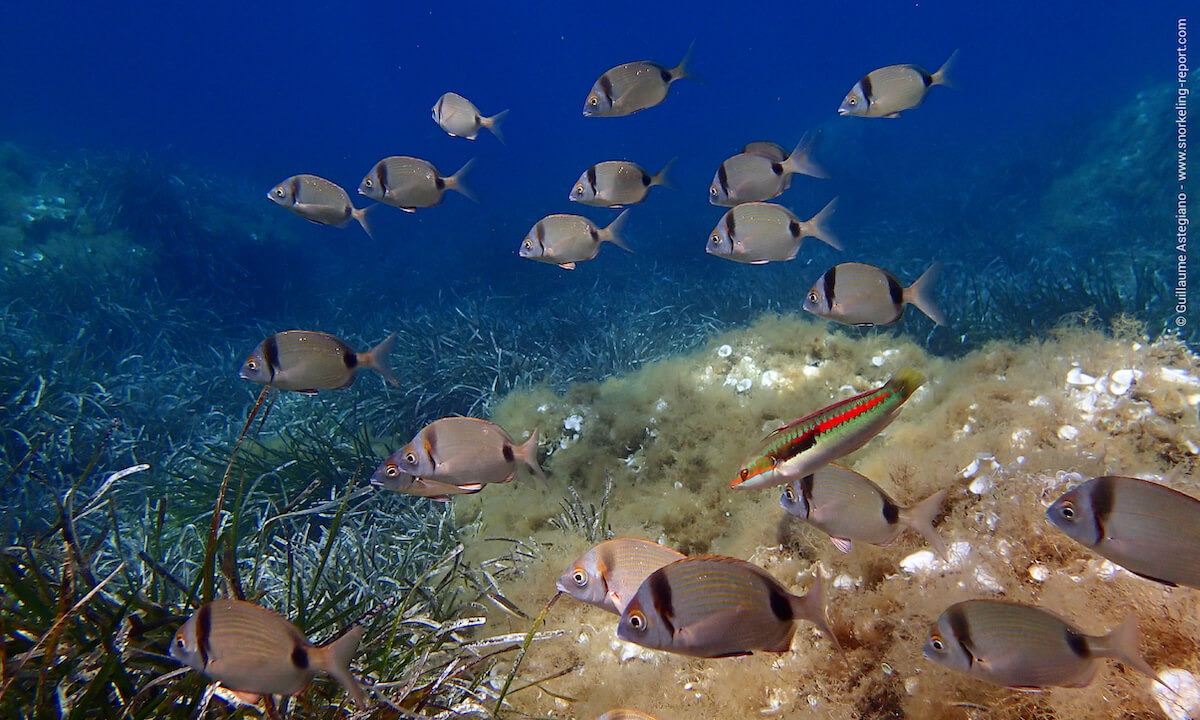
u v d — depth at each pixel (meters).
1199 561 0.51
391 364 2.13
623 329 2.41
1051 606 0.73
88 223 3.28
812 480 0.72
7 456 1.51
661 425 1.35
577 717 0.87
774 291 2.62
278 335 0.99
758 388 1.39
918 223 4.14
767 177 1.27
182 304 3.14
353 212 1.33
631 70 1.34
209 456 1.67
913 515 0.68
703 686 0.85
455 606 1.05
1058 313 1.91
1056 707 0.64
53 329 2.42
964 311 1.99
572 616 0.99
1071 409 1.01
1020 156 4.77
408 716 0.74
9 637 0.69
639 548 0.69
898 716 0.75
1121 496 0.54
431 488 0.91
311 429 1.70
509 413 1.52
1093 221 3.39
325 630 0.88
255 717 0.71
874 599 0.82
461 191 1.36
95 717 0.66
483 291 3.65
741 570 0.56
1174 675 0.61
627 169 1.31
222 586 0.83
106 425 1.71
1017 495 0.85
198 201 3.99
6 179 3.34
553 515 1.27
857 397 0.65
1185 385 1.00
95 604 0.74
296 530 1.24
